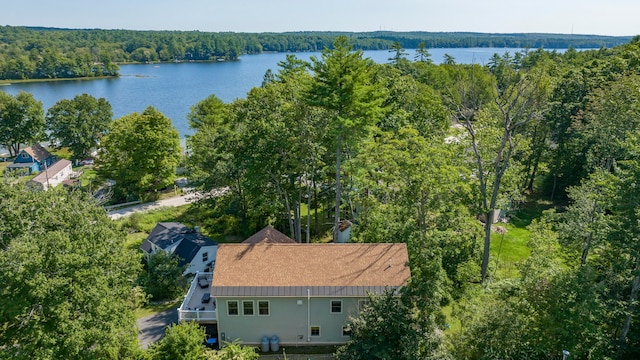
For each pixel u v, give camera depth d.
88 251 21.61
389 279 26.91
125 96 152.00
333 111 37.25
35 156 78.44
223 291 26.30
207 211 53.81
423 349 18.81
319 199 48.72
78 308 20.92
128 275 25.17
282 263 27.86
